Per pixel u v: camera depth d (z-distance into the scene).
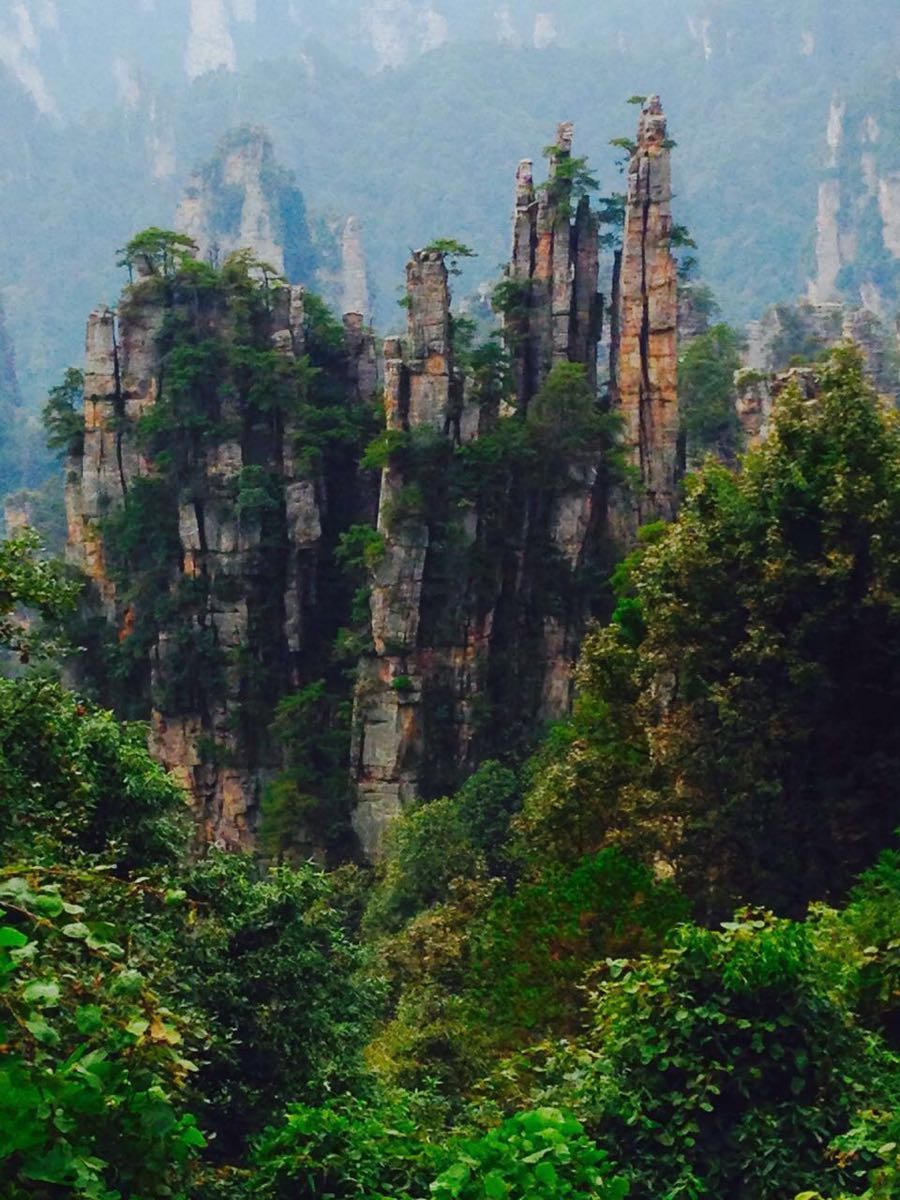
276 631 103.38
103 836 39.31
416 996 51.19
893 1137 23.98
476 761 95.62
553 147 105.44
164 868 38.09
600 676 52.62
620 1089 26.12
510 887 74.56
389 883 76.56
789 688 46.34
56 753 34.88
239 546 102.12
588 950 36.09
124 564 104.75
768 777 46.09
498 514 96.50
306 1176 24.02
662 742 46.84
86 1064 16.89
